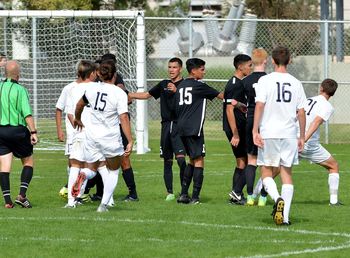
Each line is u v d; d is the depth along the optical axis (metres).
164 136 34.97
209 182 41.12
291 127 28.28
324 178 42.69
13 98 32.06
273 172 30.44
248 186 33.31
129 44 56.78
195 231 27.12
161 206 33.03
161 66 72.94
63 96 34.78
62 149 57.88
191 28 62.84
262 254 23.42
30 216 30.12
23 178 32.59
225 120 34.22
